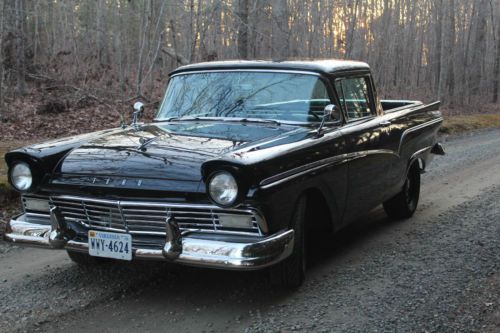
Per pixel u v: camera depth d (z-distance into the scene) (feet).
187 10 59.11
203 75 16.58
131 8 64.28
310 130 14.29
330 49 65.87
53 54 67.92
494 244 17.60
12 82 53.52
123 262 15.80
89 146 13.70
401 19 98.94
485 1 110.32
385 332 11.39
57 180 12.76
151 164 12.21
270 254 11.49
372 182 16.81
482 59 115.03
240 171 11.01
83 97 47.57
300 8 58.85
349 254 16.79
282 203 12.10
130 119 43.16
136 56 74.74
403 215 20.81
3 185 20.54
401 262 15.97
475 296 13.30
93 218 12.59
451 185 27.68
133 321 11.99
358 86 17.33
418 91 101.04
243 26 48.96
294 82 15.37
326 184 13.96
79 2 86.33
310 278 14.61
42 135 36.55
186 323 11.89
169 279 14.47
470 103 98.48
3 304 12.85
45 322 11.92
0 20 53.31
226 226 11.62
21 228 13.19
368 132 16.39
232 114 15.20
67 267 15.48
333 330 11.48
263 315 12.26
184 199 11.59
